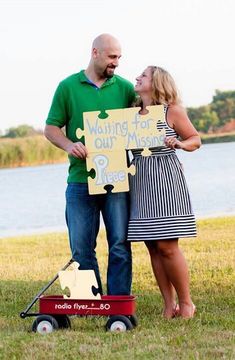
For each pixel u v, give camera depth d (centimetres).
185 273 664
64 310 618
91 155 657
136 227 658
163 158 657
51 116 688
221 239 1186
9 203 2150
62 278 625
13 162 4069
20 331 626
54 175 3150
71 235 682
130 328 616
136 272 945
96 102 681
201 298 761
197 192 2002
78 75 688
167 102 662
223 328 625
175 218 652
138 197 659
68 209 685
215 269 937
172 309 677
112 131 655
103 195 676
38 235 1405
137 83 671
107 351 559
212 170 2597
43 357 552
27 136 4162
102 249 1167
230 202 1761
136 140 654
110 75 679
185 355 547
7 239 1355
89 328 634
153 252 678
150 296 778
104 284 872
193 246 1130
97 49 673
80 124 682
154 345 570
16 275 968
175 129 664
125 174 654
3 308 739
